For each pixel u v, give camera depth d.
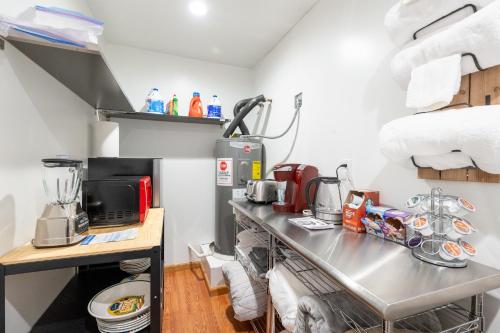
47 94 1.17
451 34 0.78
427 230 0.80
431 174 0.96
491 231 0.81
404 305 0.58
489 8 0.68
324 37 1.67
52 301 1.20
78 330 0.99
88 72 1.16
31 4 1.03
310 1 1.75
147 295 1.22
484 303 0.82
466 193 0.88
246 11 1.87
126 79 2.41
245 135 2.48
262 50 2.49
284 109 2.21
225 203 2.38
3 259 0.82
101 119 2.21
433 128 0.78
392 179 1.17
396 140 0.91
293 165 1.65
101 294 1.21
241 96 2.90
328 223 1.28
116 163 1.71
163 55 2.55
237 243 1.96
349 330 0.84
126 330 1.00
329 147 1.61
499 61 0.72
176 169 2.62
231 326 1.74
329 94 1.62
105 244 0.99
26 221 0.99
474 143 0.68
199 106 2.45
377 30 1.25
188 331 1.69
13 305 0.90
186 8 1.83
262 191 1.85
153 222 1.36
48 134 1.19
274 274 1.22
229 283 1.64
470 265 0.78
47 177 1.15
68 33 0.88
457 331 0.77
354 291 0.66
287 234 1.11
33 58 1.00
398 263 0.80
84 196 1.24
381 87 1.23
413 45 0.98
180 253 2.65
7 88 0.87
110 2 1.75
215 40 2.31
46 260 0.85
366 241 1.02
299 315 0.96
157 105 2.29
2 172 0.85
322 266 0.81
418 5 0.89
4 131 0.85
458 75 0.78
